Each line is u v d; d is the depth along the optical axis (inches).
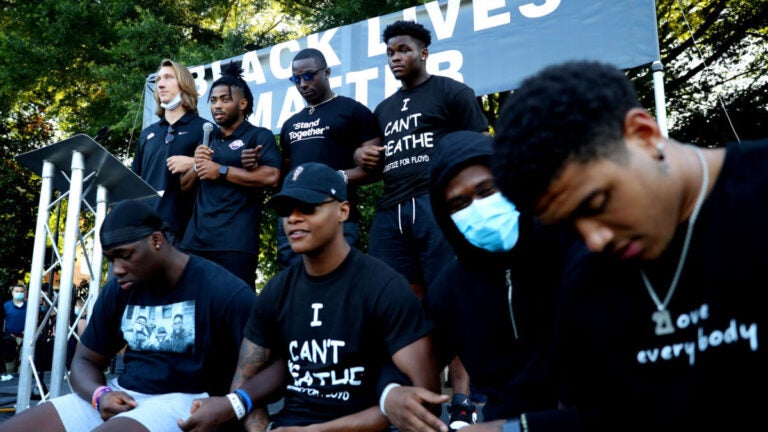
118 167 157.9
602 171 37.0
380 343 88.2
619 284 44.9
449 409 111.6
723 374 40.6
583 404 50.7
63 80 462.0
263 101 226.5
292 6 423.5
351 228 146.5
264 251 414.0
